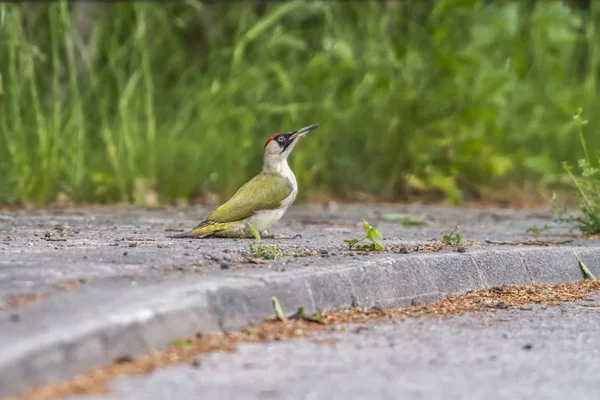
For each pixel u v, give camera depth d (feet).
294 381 19.51
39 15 59.21
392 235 39.93
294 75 63.93
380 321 25.45
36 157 53.06
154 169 57.57
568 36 75.41
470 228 45.24
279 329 23.70
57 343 18.93
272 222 34.12
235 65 61.77
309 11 63.57
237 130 61.67
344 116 63.93
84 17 62.54
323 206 58.80
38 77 59.31
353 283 26.58
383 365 20.94
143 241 32.42
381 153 65.31
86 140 57.11
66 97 59.77
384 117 65.41
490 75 66.13
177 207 54.19
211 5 69.36
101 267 25.38
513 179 68.90
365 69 65.41
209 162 59.16
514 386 19.72
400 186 65.41
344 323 24.95
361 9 69.51
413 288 28.25
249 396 18.42
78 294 22.31
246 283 24.04
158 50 65.62
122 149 57.31
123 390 18.48
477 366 21.18
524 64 74.02
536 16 75.97
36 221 42.04
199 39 69.67
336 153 64.59
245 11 64.85
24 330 19.57
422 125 65.67
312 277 25.57
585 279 34.17
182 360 20.67
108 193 56.08
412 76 65.92
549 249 33.47
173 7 67.26
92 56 60.34
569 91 71.92
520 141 69.56
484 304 28.35
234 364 20.59
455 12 67.46
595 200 41.65
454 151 65.72
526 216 53.72
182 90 63.16
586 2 85.61
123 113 56.34
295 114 61.52
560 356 22.27
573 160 68.80
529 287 31.45
